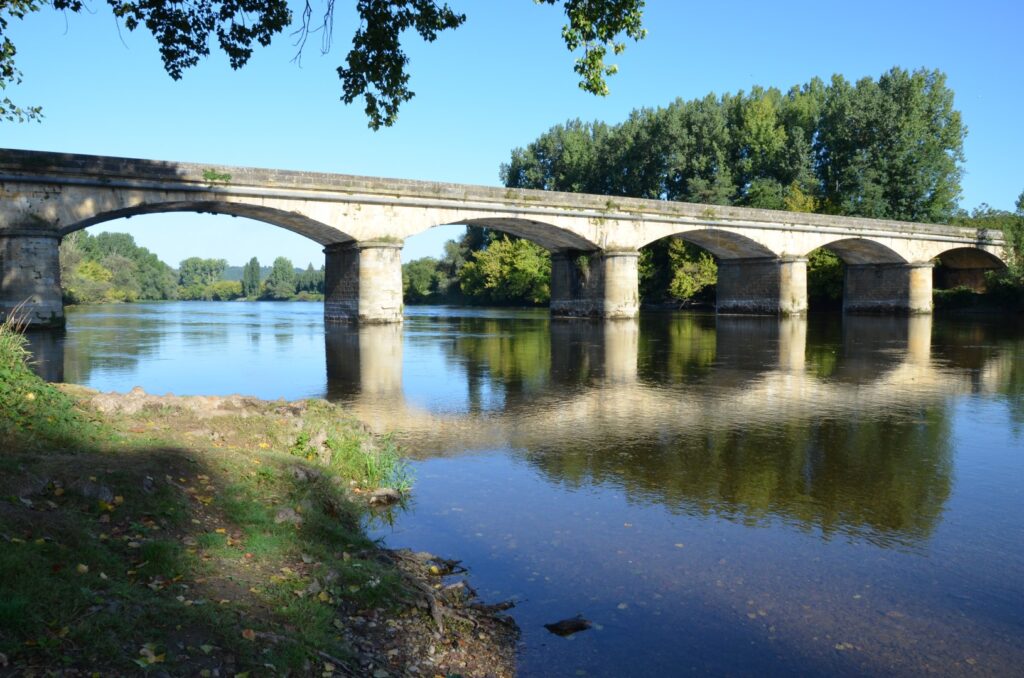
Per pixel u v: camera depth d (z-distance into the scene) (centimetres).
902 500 888
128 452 741
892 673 499
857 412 1484
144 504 617
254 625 463
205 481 726
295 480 812
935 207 6719
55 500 583
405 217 3956
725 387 1838
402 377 2023
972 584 645
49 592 428
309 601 525
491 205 4169
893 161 6700
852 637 548
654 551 718
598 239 4644
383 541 741
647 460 1077
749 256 5600
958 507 862
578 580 650
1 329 955
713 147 7319
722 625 566
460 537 758
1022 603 608
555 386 1852
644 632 554
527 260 8731
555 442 1194
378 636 511
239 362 2383
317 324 4738
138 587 478
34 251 3048
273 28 1371
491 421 1375
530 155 9106
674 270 7344
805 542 745
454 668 495
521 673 495
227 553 578
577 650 526
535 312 7331
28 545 472
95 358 2470
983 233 6119
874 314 6125
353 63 1388
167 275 15912
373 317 3956
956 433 1274
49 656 377
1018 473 1012
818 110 7744
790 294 5350
